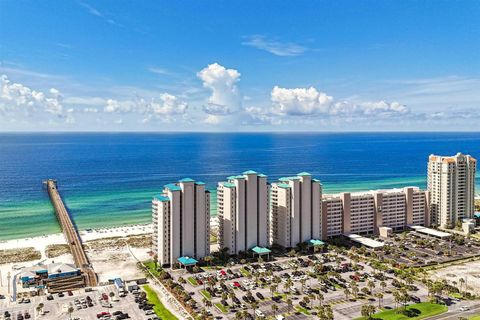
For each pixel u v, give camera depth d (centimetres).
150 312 17600
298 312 17500
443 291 19538
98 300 18875
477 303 18350
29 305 18262
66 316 17138
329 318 16400
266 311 17575
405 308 17675
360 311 17562
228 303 18438
